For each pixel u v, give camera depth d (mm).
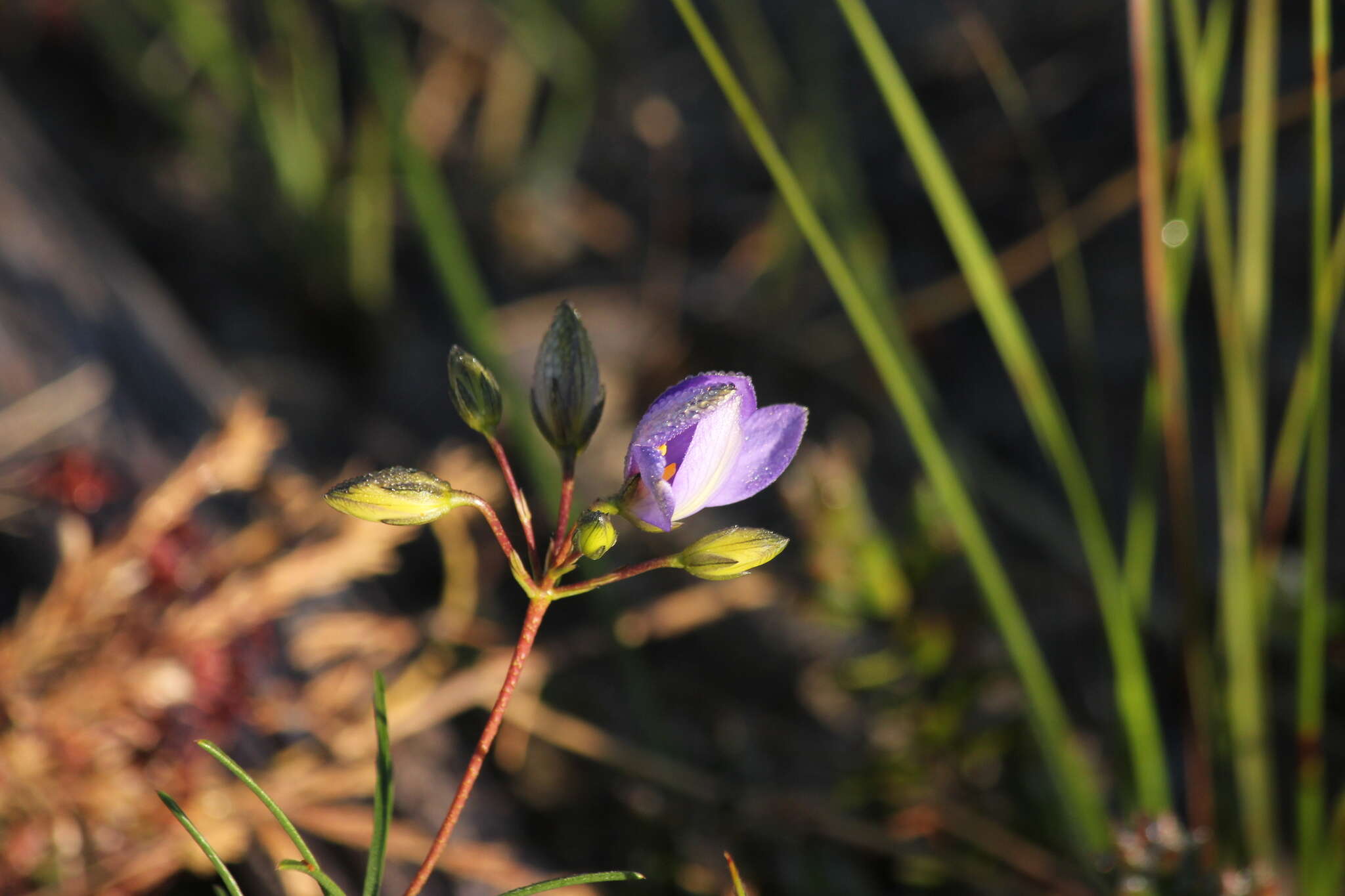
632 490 348
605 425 624
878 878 455
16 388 451
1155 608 533
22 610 423
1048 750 427
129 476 454
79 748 411
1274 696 488
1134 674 424
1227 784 440
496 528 350
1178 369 437
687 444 351
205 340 655
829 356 662
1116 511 591
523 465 586
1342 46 685
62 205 549
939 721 449
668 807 463
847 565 453
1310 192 640
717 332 680
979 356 674
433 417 644
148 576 423
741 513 575
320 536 450
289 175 683
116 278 533
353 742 431
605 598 485
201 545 432
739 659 528
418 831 432
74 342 477
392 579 556
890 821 452
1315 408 412
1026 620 544
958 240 420
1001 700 488
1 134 546
